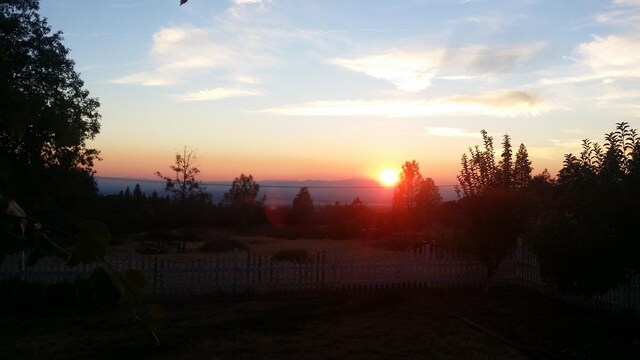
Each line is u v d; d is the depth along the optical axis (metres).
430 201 46.31
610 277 11.60
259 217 51.66
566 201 12.67
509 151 16.77
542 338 11.40
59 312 13.50
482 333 11.85
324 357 10.02
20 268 15.52
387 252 27.70
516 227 16.30
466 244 16.92
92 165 25.20
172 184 52.97
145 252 29.44
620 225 11.42
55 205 12.43
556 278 12.41
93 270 1.95
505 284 17.88
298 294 16.39
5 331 11.81
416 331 11.96
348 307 14.55
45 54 21.88
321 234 41.78
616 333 11.72
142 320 2.08
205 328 12.12
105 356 10.03
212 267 16.50
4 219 1.95
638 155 11.59
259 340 11.12
